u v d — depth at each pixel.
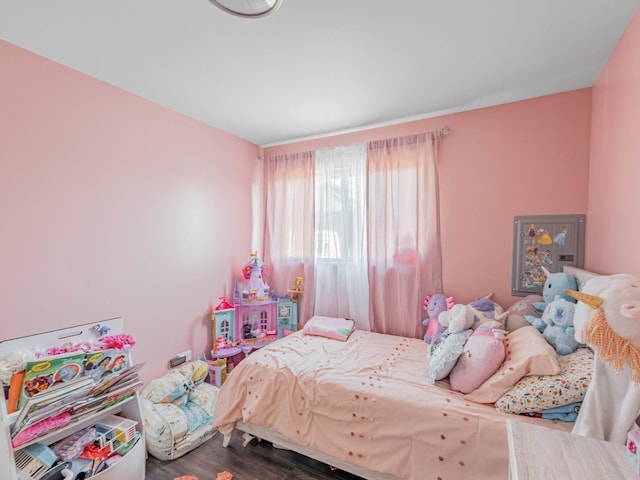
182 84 1.95
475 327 1.82
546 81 1.89
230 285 2.91
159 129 2.26
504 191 2.19
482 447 1.26
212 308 2.73
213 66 1.74
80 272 1.82
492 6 1.27
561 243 2.02
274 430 1.76
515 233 2.15
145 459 1.74
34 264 1.62
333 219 2.82
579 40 1.49
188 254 2.51
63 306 1.74
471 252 2.30
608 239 1.58
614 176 1.52
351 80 1.89
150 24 1.39
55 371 1.34
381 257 2.59
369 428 1.50
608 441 0.96
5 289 1.52
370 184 2.65
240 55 1.63
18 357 1.27
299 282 2.99
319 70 1.78
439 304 2.28
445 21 1.36
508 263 2.18
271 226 3.20
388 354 2.06
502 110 2.19
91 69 1.78
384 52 1.60
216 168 2.74
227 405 1.89
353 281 2.71
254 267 2.89
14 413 1.22
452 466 1.30
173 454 1.80
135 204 2.11
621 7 1.27
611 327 0.85
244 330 2.86
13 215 1.54
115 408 1.71
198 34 1.46
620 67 1.47
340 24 1.38
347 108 2.29
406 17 1.33
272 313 2.95
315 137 2.96
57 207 1.71
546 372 1.29
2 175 1.51
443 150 2.40
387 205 2.58
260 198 3.26
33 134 1.61
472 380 1.47
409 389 1.55
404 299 2.51
